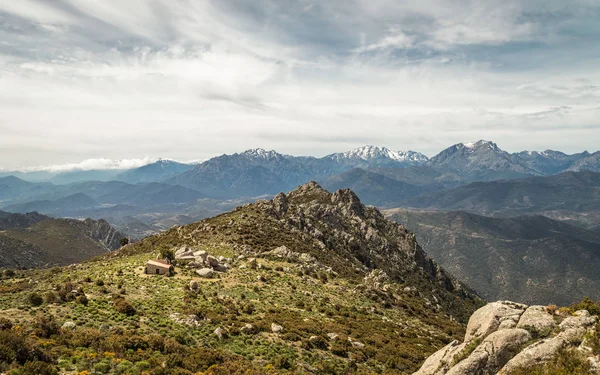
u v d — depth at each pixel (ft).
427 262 647.15
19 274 355.15
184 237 409.90
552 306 100.32
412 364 162.71
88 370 96.53
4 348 90.79
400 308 287.07
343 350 159.53
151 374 100.94
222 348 140.87
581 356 80.64
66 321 137.69
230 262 299.38
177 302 185.47
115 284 205.46
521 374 81.46
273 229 442.50
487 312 104.63
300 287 258.37
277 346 151.33
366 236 598.34
